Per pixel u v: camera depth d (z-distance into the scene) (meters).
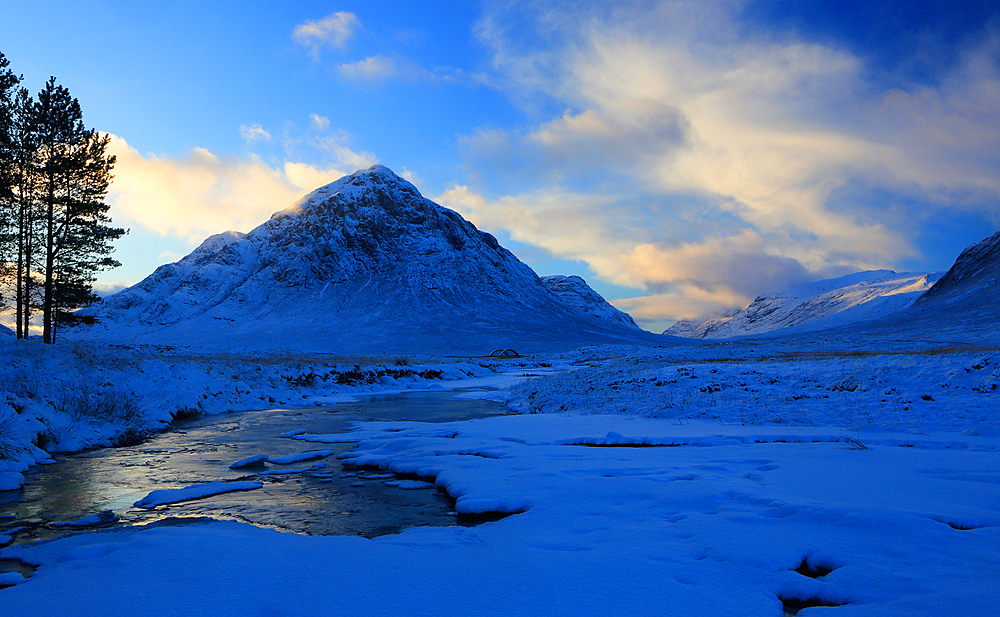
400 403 22.02
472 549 4.63
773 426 11.95
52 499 7.41
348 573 4.06
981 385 13.23
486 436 11.55
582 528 5.26
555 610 3.40
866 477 6.79
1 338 16.14
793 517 5.30
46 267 28.86
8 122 27.30
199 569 4.15
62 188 29.20
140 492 7.79
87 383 15.27
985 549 4.28
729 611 3.38
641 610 3.39
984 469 6.96
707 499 6.07
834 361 19.41
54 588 3.83
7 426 10.13
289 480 8.51
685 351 69.56
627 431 11.62
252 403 20.33
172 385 17.92
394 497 7.36
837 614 3.35
